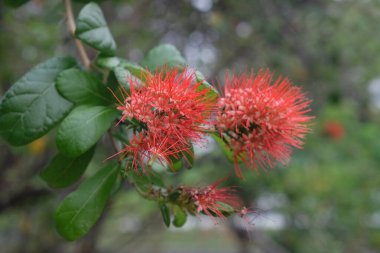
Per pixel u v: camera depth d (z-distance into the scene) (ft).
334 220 3.76
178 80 0.92
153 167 1.00
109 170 1.01
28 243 3.53
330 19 3.04
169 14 2.96
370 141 3.57
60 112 1.04
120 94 0.98
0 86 2.63
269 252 3.69
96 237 3.27
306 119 1.01
